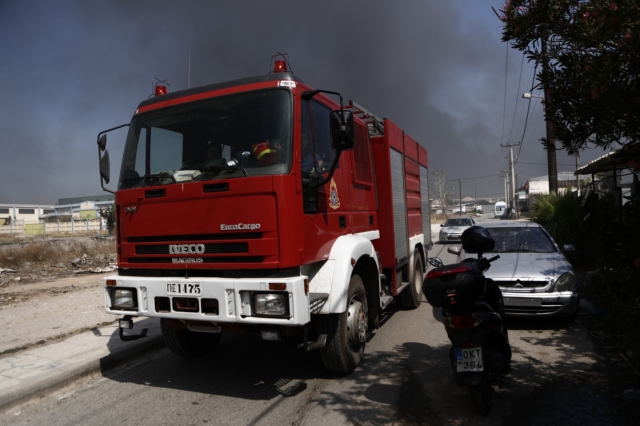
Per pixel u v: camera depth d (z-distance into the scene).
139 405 4.64
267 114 4.61
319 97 5.26
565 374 4.98
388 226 7.00
